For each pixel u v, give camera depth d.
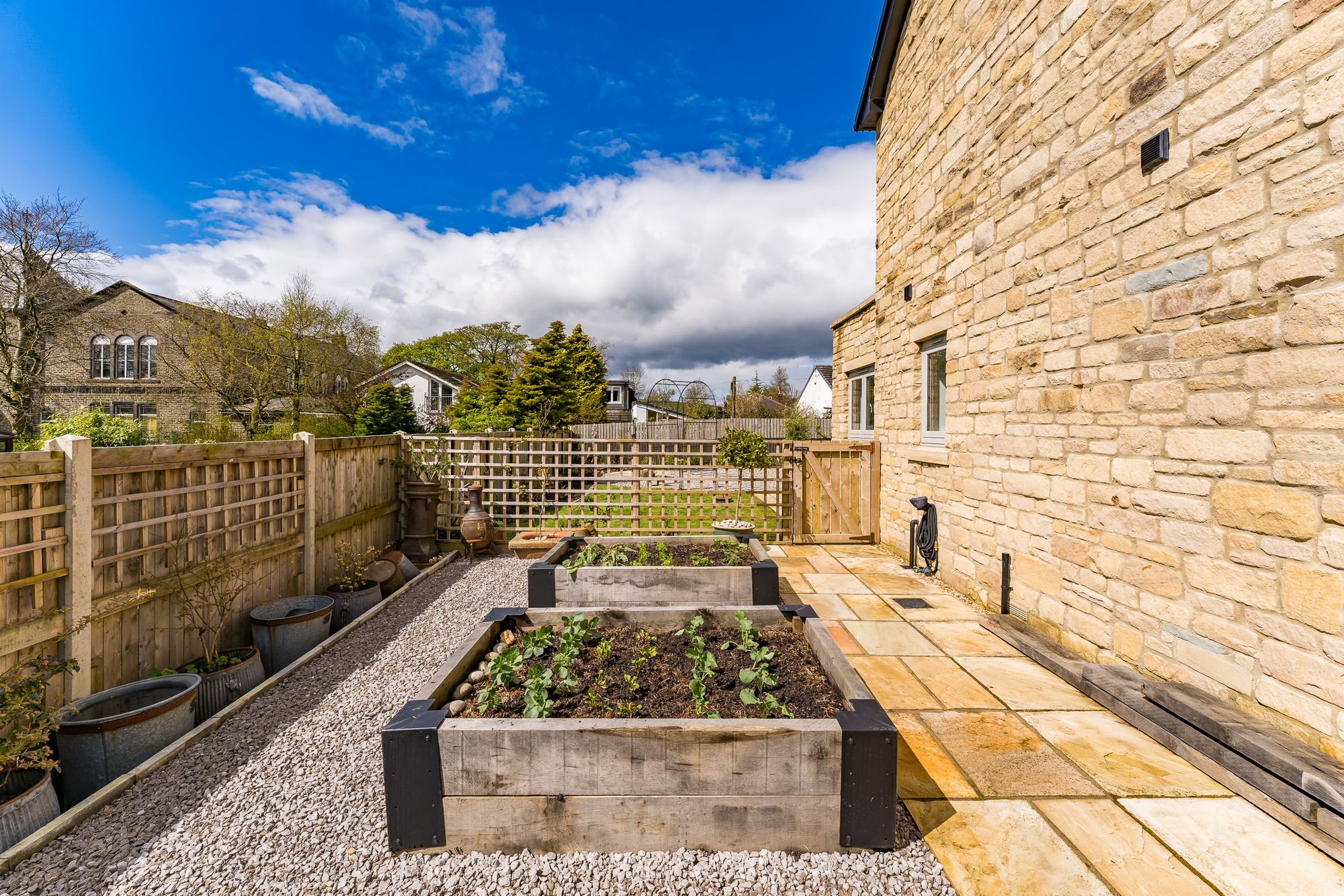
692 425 22.36
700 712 2.38
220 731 2.97
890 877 1.89
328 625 4.36
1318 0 2.22
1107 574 3.41
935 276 5.80
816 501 7.66
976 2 4.94
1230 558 2.61
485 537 7.02
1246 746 2.29
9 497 2.53
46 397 19.73
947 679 3.46
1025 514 4.25
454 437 7.61
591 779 1.98
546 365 22.58
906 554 6.64
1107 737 2.78
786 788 1.97
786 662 2.97
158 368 26.09
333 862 1.99
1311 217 2.25
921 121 6.15
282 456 4.70
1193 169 2.80
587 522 8.00
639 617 3.45
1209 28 2.71
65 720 2.62
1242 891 1.81
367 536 6.47
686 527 8.10
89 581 2.88
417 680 3.64
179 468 3.62
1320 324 2.22
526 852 2.01
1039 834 2.10
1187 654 2.85
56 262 16.86
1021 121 4.28
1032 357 4.16
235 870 1.96
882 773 1.97
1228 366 2.62
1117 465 3.33
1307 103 2.26
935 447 5.95
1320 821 2.00
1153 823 2.14
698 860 1.96
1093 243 3.52
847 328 9.10
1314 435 2.24
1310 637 2.25
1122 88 3.27
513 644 3.21
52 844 2.09
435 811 2.01
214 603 3.70
